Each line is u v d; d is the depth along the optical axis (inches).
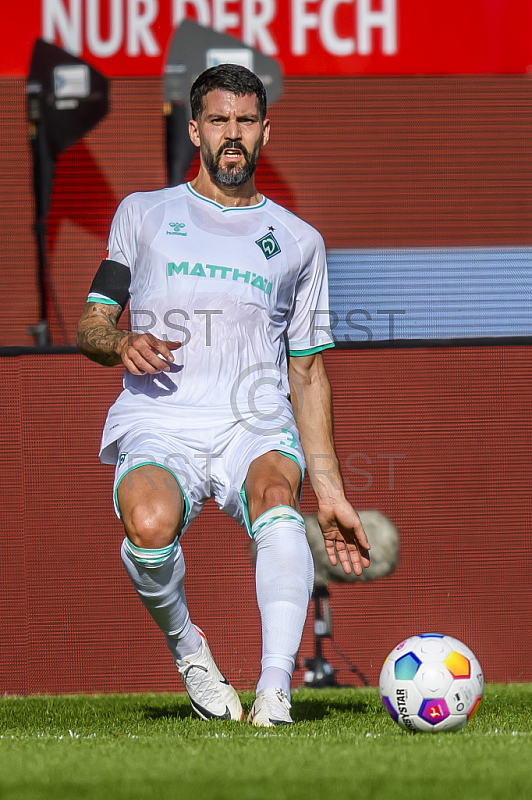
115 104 603.8
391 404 592.4
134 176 605.0
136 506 279.1
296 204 607.5
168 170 602.9
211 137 319.3
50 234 603.2
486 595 584.7
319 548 541.0
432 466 590.2
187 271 315.3
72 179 603.8
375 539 540.4
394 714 267.6
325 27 609.6
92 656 576.4
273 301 322.0
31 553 580.4
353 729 269.7
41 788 160.1
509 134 611.8
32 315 601.6
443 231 608.1
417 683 263.6
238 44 605.9
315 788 156.9
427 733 255.0
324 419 343.6
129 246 325.4
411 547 584.4
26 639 576.1
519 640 583.5
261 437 303.7
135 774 172.4
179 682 576.7
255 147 321.7
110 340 302.7
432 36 611.5
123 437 309.7
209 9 605.3
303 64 609.9
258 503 286.4
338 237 605.9
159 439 301.1
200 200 326.6
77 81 600.4
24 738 262.5
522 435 593.3
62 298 602.2
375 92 609.9
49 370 589.0
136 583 291.6
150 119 604.1
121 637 578.2
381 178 608.4
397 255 606.5
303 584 279.1
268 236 324.8
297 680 557.6
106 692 572.7
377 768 177.0
